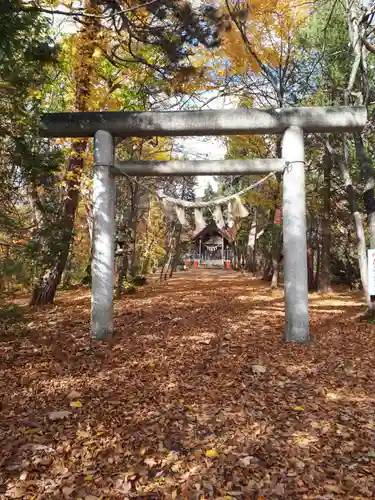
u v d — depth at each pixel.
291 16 9.90
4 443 3.31
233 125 6.67
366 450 3.23
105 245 6.90
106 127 6.79
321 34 10.80
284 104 11.10
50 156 5.42
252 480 2.83
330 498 2.62
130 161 7.01
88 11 5.88
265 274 19.44
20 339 6.88
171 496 2.65
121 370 5.31
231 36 7.09
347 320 8.80
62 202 10.49
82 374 5.14
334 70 10.71
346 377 5.04
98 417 3.85
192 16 5.27
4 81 4.82
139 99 10.48
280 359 5.81
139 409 4.05
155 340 6.91
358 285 16.67
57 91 9.94
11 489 2.70
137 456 3.16
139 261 24.59
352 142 12.43
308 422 3.75
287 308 6.84
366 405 4.15
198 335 7.32
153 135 6.96
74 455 3.15
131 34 5.90
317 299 12.96
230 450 3.25
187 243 31.94
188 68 6.34
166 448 3.27
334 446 3.31
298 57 11.98
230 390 4.60
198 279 21.08
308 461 3.08
